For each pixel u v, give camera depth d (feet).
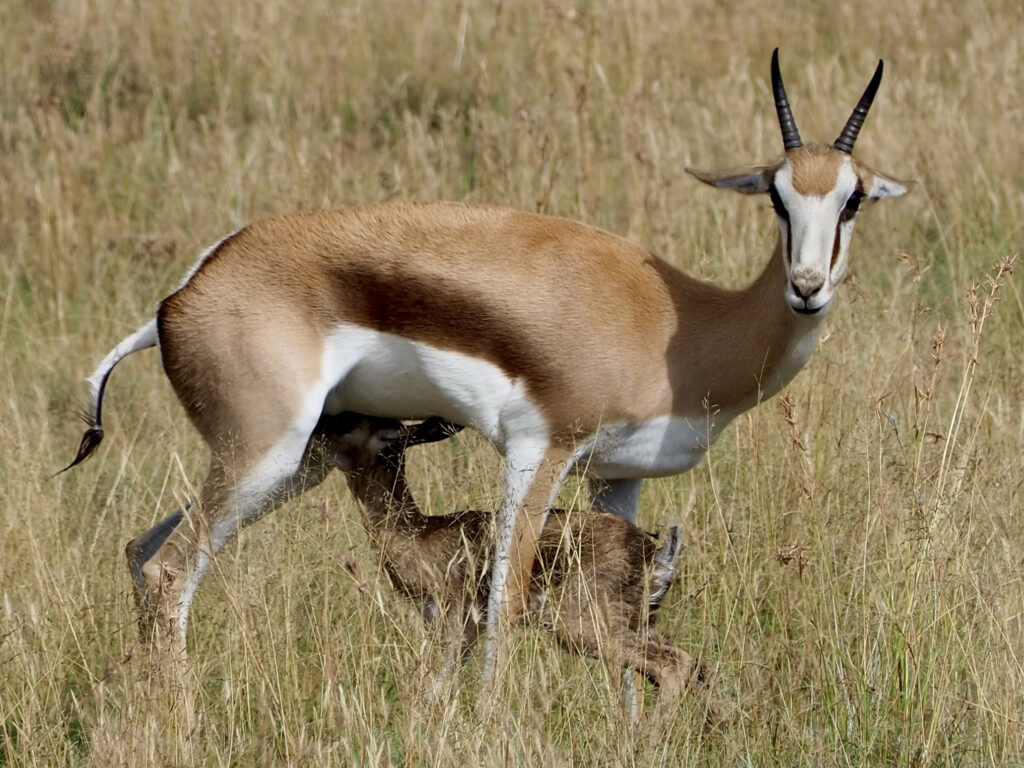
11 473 78.79
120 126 128.88
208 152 122.31
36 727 61.57
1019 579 65.62
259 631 64.28
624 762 58.34
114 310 104.83
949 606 63.62
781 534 72.90
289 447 67.15
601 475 70.85
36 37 142.92
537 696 63.10
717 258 106.32
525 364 67.00
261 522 69.51
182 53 142.72
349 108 139.03
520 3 155.53
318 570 67.46
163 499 81.46
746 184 67.56
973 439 71.10
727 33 154.92
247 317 66.80
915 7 156.97
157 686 60.59
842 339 87.30
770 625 70.95
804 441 75.25
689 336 68.18
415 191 118.93
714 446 82.64
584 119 119.96
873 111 131.95
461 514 72.13
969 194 117.29
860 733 61.21
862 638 63.87
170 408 91.61
